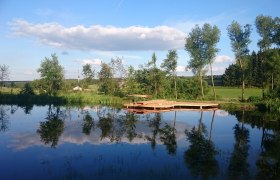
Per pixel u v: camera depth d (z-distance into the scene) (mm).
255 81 118250
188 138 30141
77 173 18578
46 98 70062
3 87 87250
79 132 32344
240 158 22609
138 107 57688
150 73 75062
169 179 17500
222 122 41219
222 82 131250
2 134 30953
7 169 19422
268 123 40719
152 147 25797
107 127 35844
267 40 59125
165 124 38781
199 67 68438
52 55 83188
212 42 65312
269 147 26531
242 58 64125
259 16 58969
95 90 90438
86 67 92562
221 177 17984
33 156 22547
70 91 84438
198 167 20031
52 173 18594
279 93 58312
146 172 18781
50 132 32250
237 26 62000
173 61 71750
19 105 62219
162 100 63969
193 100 70438
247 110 56094
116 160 21578
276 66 56719
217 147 26328
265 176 18328
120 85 76125
